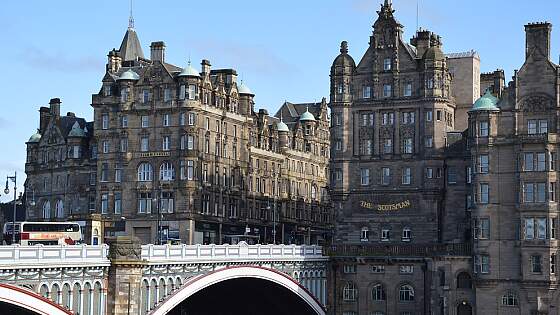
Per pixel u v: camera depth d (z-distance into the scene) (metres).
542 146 115.25
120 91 149.88
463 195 127.88
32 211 163.12
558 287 114.25
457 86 139.75
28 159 165.00
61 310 80.06
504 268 117.25
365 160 133.75
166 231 145.00
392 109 132.75
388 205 131.62
